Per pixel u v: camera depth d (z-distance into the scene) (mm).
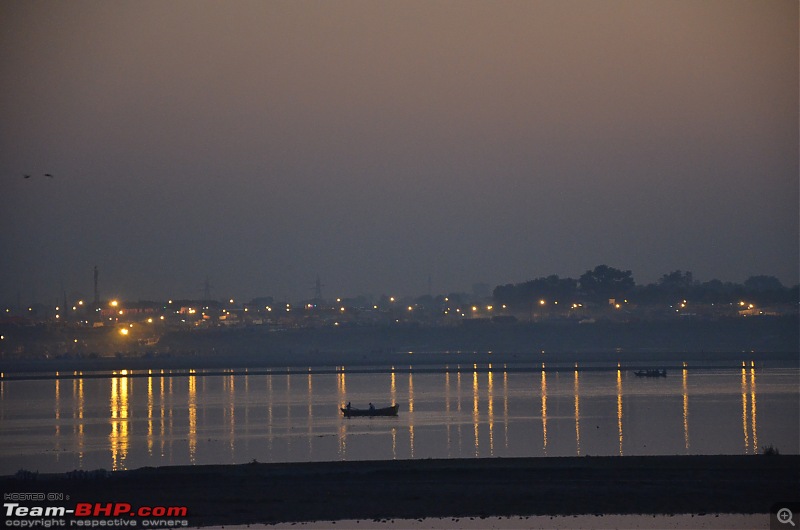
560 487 113000
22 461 148250
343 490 111500
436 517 101562
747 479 117000
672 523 99875
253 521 100125
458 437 170625
